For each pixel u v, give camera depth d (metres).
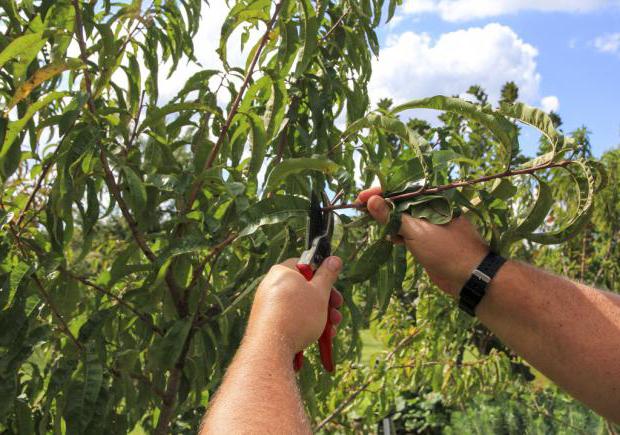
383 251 1.16
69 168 1.37
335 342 1.80
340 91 1.90
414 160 1.12
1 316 1.29
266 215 1.17
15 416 1.42
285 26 1.58
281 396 0.68
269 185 1.18
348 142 1.82
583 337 0.97
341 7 2.00
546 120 0.97
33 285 1.44
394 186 1.11
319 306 0.84
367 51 1.99
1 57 1.31
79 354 1.41
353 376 3.01
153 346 1.52
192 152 1.69
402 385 3.12
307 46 1.54
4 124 1.31
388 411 3.00
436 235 1.04
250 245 1.58
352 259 1.55
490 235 1.19
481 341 4.34
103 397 1.33
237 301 1.17
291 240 1.31
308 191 1.58
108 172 1.46
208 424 0.66
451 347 3.47
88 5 1.65
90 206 1.48
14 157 1.39
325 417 2.96
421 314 3.04
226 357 1.51
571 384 1.00
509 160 1.01
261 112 1.83
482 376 3.18
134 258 1.82
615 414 0.97
